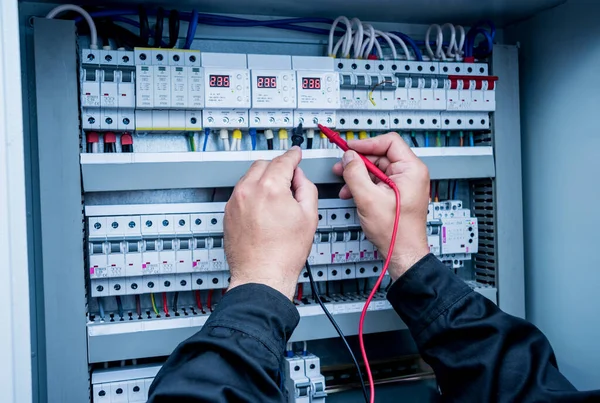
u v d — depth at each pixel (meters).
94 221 1.03
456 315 0.79
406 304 0.85
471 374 0.73
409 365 1.35
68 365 0.99
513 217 1.27
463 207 1.39
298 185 0.82
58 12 1.02
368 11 1.23
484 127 1.28
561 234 1.22
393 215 0.89
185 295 1.20
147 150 1.15
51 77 0.99
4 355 0.55
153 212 1.07
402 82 1.19
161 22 1.09
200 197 1.21
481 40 1.40
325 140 1.21
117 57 1.03
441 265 0.86
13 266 0.56
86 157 1.01
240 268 0.70
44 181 0.98
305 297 1.25
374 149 1.01
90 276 1.03
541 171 1.29
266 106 1.09
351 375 1.30
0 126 0.56
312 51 1.29
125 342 1.02
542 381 0.68
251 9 1.18
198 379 0.56
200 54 1.08
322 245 1.15
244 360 0.58
